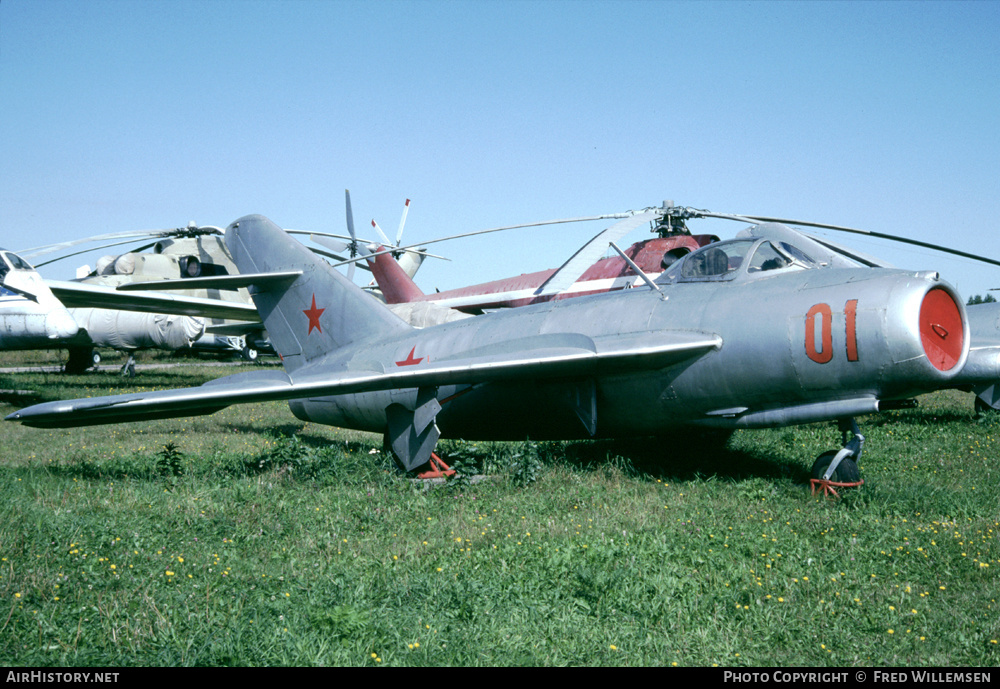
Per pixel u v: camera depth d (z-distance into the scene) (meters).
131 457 10.98
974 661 4.12
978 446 10.59
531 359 8.73
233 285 12.72
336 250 27.97
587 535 6.37
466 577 5.30
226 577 5.42
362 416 12.08
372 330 12.18
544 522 6.92
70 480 8.84
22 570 5.34
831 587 5.17
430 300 18.86
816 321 7.82
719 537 6.24
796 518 6.96
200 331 29.12
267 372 9.81
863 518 6.86
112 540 6.15
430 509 7.69
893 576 5.38
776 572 5.42
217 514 7.08
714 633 4.51
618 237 14.50
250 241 13.37
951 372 7.48
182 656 4.08
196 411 10.12
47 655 4.14
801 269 8.64
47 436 13.91
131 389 23.28
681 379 8.81
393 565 5.69
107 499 7.73
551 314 10.42
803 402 8.25
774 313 8.17
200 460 10.59
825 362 7.77
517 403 10.45
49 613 4.70
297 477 9.05
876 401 7.73
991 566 5.47
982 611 4.71
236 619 4.57
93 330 28.22
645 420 9.47
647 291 9.80
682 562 5.67
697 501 7.68
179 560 5.69
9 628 4.46
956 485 8.10
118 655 4.11
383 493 8.19
